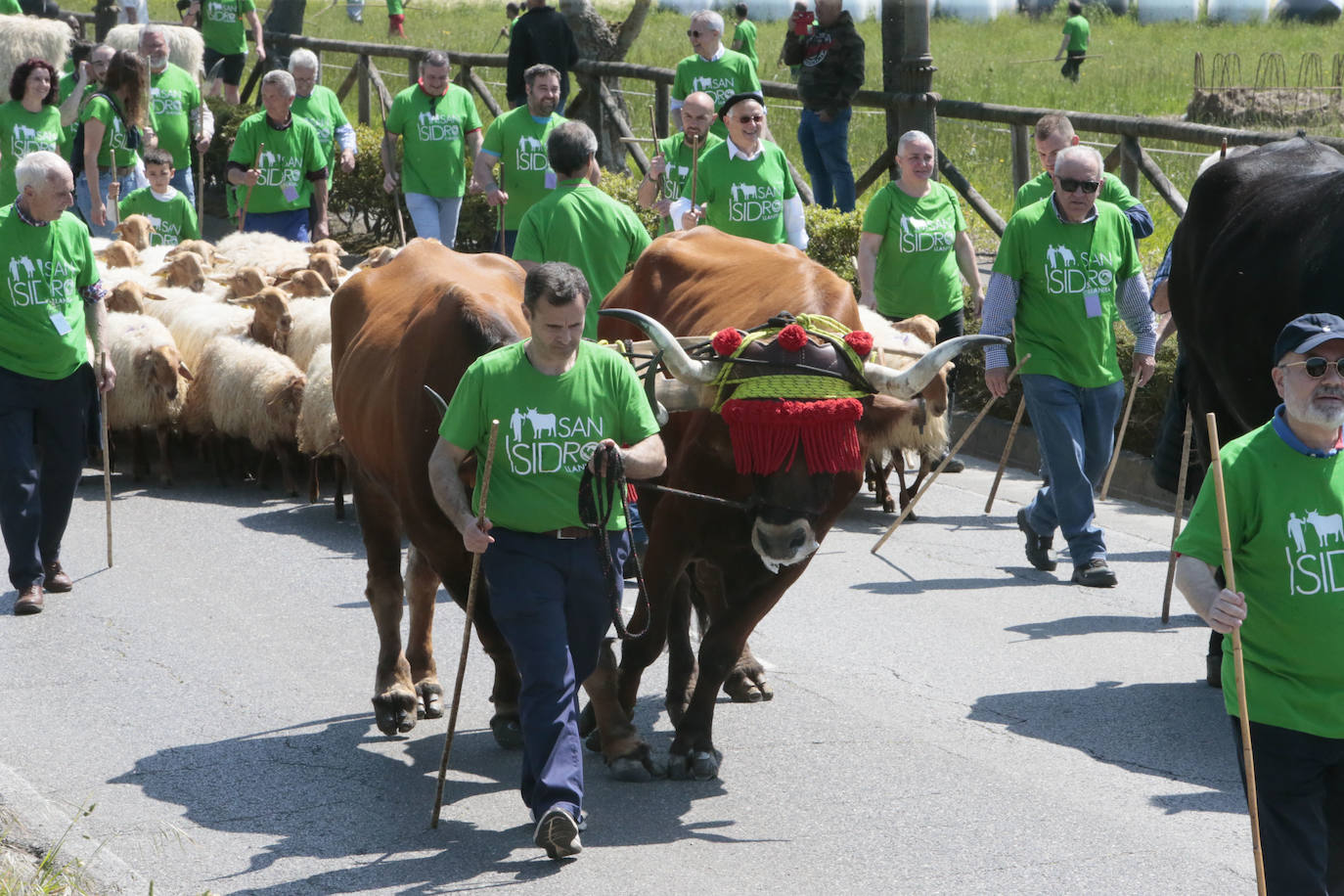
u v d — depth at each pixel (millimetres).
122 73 19812
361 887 7199
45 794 8258
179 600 11797
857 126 29812
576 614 7668
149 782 8453
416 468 8273
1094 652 10836
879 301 15625
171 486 15516
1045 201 12320
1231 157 10680
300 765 8727
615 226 11742
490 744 9117
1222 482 5922
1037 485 15828
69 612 11445
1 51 24734
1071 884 7297
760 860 7555
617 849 7668
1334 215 9320
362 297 9781
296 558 12969
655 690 10297
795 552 7750
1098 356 12305
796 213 14617
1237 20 66750
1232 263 9977
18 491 11391
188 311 16031
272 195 20641
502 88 33469
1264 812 6230
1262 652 6215
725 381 7973
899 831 7902
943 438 14391
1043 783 8570
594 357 7633
